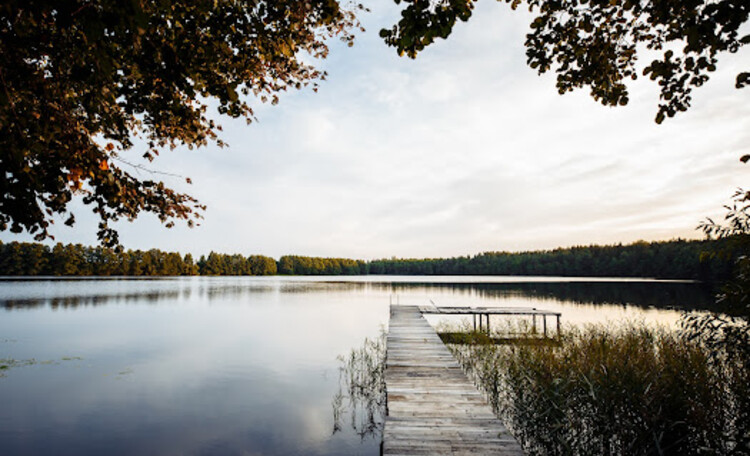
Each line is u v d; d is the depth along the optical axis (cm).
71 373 984
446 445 394
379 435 652
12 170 178
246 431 662
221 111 272
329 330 1719
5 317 2005
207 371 1033
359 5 306
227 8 234
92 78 190
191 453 583
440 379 642
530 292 3706
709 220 388
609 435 512
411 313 1570
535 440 554
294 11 243
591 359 705
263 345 1384
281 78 324
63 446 595
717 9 207
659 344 871
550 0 284
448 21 198
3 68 182
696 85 248
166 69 224
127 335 1551
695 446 480
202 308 2573
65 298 3064
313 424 695
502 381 802
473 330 1366
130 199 276
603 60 305
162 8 195
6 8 154
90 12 153
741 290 380
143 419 705
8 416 707
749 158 271
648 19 259
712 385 545
